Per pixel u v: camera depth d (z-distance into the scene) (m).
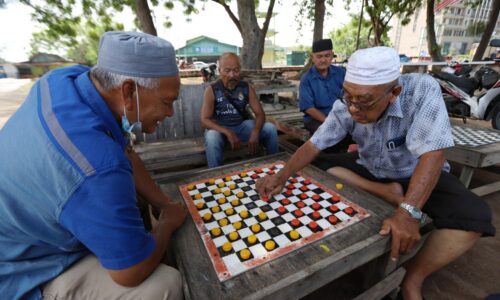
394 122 1.12
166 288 0.77
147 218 1.34
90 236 0.61
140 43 0.65
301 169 1.34
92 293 0.75
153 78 0.68
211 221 1.01
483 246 1.48
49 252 0.72
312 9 8.18
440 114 0.97
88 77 0.70
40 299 0.72
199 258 0.84
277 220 1.01
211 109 2.08
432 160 0.94
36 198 0.61
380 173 1.33
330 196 1.16
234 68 1.97
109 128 0.69
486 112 3.19
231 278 0.76
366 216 1.01
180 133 2.43
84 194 0.59
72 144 0.59
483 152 1.65
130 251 0.65
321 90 2.22
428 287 1.23
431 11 7.25
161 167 1.93
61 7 5.56
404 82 1.08
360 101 0.91
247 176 1.38
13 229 0.64
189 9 6.43
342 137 1.30
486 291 1.20
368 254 0.88
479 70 3.44
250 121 2.17
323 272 0.79
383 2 7.42
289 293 0.74
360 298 0.97
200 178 1.39
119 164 0.63
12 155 0.61
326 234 0.92
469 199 1.04
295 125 2.52
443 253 1.03
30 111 0.65
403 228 0.88
